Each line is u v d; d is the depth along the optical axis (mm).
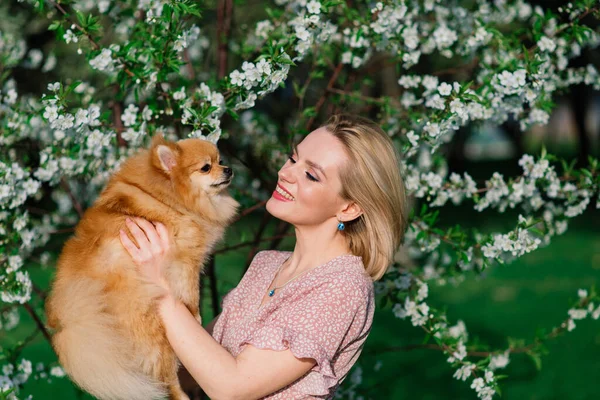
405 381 6863
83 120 3018
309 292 2541
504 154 30547
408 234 4320
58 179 3711
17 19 6570
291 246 5316
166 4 2992
